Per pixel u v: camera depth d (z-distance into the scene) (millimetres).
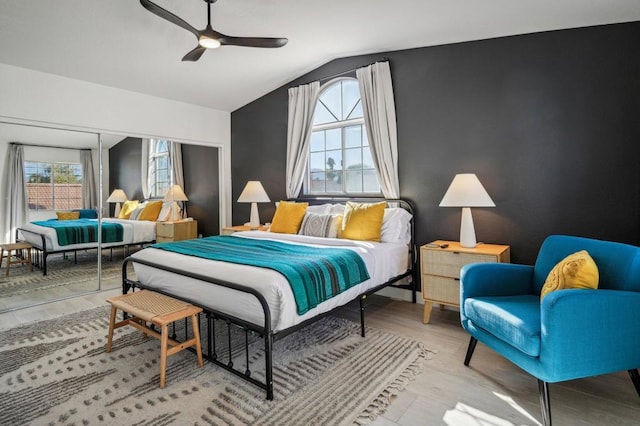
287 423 1613
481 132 3096
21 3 2496
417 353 2312
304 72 4285
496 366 2146
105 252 4129
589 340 1534
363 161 3945
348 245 2957
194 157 4902
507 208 2980
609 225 2555
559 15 2510
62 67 3424
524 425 1596
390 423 1618
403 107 3537
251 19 2936
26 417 1665
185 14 2809
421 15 2760
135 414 1683
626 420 1627
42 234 3629
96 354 2312
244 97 4805
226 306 2049
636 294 1604
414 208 3498
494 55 3023
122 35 3035
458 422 1621
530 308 1843
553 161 2764
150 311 2068
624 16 2430
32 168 3523
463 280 2172
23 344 2467
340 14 2824
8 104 3260
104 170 4016
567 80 2697
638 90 2443
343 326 2791
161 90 4242
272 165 4762
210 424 1609
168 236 4652
